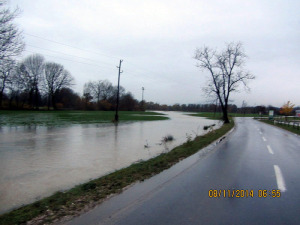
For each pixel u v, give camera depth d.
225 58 32.31
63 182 6.45
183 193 4.95
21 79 61.09
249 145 12.26
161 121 38.62
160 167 7.25
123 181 5.82
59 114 51.75
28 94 68.00
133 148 12.16
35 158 9.50
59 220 3.71
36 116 41.22
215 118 55.88
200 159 8.51
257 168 7.18
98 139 15.33
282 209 4.16
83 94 95.88
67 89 82.69
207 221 3.68
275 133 19.72
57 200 4.62
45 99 81.94
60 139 15.01
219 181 5.80
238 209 4.15
